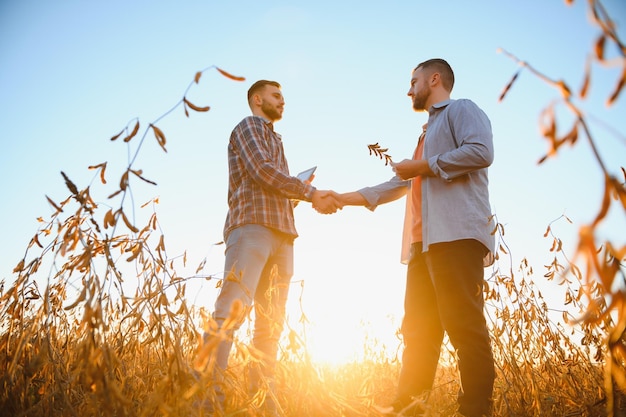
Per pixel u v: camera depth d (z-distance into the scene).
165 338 1.55
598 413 1.98
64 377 1.82
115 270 1.60
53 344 1.86
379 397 2.79
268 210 2.82
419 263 2.68
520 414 2.39
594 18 0.65
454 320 2.27
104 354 1.37
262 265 2.73
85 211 1.58
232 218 2.87
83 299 1.31
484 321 2.29
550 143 0.70
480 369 2.16
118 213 1.39
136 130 1.35
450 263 2.35
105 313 1.76
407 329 2.63
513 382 2.49
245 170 2.96
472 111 2.57
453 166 2.43
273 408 2.09
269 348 2.53
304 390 1.67
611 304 0.69
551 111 0.71
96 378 1.28
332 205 2.95
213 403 1.51
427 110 3.01
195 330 1.61
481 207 2.47
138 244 1.72
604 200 0.64
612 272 0.67
